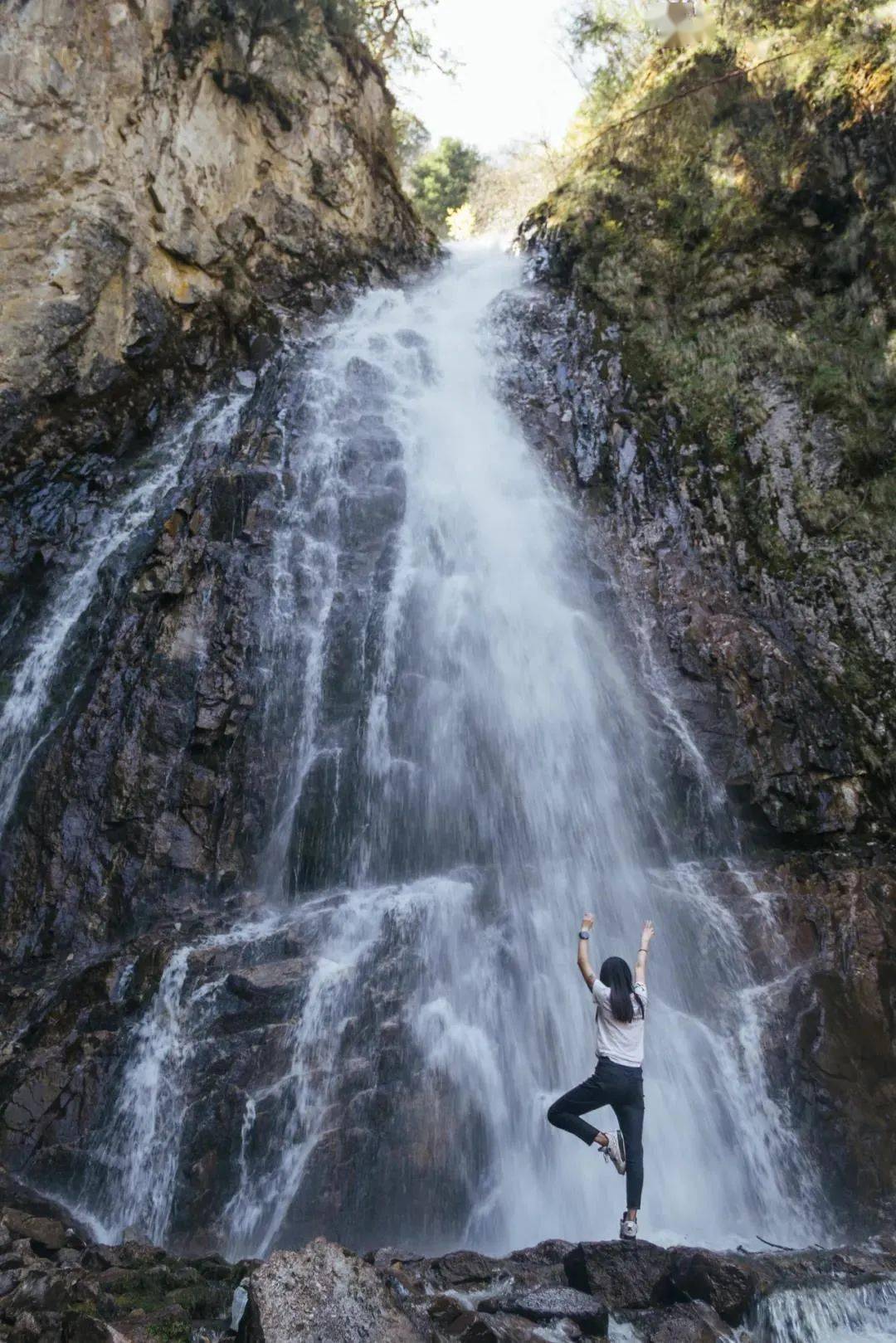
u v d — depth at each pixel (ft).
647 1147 28.63
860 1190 27.86
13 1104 27.09
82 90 54.08
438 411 57.16
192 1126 26.89
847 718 42.65
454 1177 27.61
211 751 38.37
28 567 48.03
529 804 38.78
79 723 38.99
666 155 67.56
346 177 73.31
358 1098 27.91
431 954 31.73
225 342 60.54
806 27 60.34
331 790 37.99
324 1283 15.94
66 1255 21.25
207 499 46.06
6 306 49.75
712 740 41.09
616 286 63.36
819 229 58.90
